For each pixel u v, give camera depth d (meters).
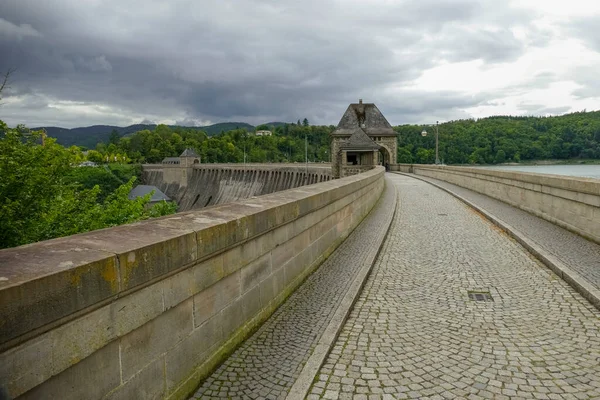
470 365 4.76
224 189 125.38
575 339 5.39
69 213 17.38
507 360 4.86
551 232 11.76
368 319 6.18
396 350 5.15
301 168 96.25
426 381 4.43
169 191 141.12
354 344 5.33
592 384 4.32
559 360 4.84
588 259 8.77
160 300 3.54
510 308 6.57
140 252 3.25
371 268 8.72
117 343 3.11
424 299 7.04
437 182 35.25
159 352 3.57
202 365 4.21
